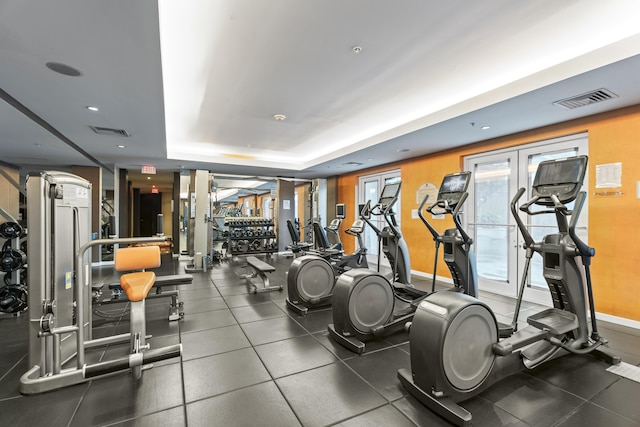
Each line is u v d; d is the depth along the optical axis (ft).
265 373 7.82
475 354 6.66
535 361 7.75
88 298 8.77
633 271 10.75
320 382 7.41
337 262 18.51
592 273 11.76
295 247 25.63
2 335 10.43
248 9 7.41
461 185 11.44
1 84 9.20
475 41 8.81
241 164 24.22
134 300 7.72
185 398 6.77
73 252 8.52
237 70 10.61
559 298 8.87
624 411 6.36
